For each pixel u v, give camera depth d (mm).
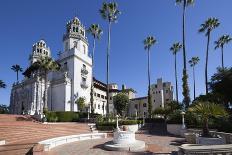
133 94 87438
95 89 67438
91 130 32188
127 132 17734
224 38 57938
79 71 54812
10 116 34375
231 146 7809
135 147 16359
